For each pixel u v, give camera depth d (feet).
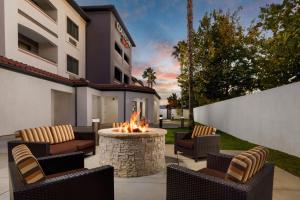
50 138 19.34
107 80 75.41
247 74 63.05
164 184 14.30
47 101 42.80
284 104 24.68
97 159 20.72
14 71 34.04
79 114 52.44
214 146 21.13
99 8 74.54
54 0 55.47
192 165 19.02
